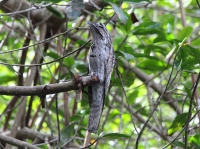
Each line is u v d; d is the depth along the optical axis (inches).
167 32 404.2
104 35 337.7
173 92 503.5
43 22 478.3
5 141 399.2
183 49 348.5
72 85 281.0
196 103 366.3
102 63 329.7
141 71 514.9
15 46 552.1
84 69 426.6
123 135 339.6
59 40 472.4
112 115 526.9
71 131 364.8
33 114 550.6
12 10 465.7
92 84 298.0
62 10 478.3
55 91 283.9
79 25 503.5
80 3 386.6
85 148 360.2
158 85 521.0
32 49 573.3
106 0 351.3
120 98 538.9
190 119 339.0
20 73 464.8
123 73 471.2
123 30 402.6
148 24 398.9
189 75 474.9
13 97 473.4
